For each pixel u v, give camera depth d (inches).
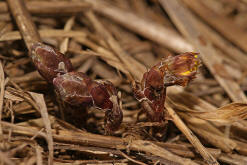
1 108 10.7
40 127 10.8
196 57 10.3
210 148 11.1
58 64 10.4
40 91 11.6
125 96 12.1
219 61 12.7
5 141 10.4
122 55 12.3
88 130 11.4
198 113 11.3
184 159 10.7
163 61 10.4
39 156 10.3
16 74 12.0
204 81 12.6
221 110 11.1
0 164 10.1
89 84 10.3
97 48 12.5
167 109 11.2
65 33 12.5
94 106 10.4
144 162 10.9
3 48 12.3
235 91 12.3
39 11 12.8
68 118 11.3
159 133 11.1
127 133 11.0
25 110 11.2
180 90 11.9
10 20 12.3
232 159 11.0
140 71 12.0
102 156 10.9
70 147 10.7
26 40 11.5
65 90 10.3
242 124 11.4
